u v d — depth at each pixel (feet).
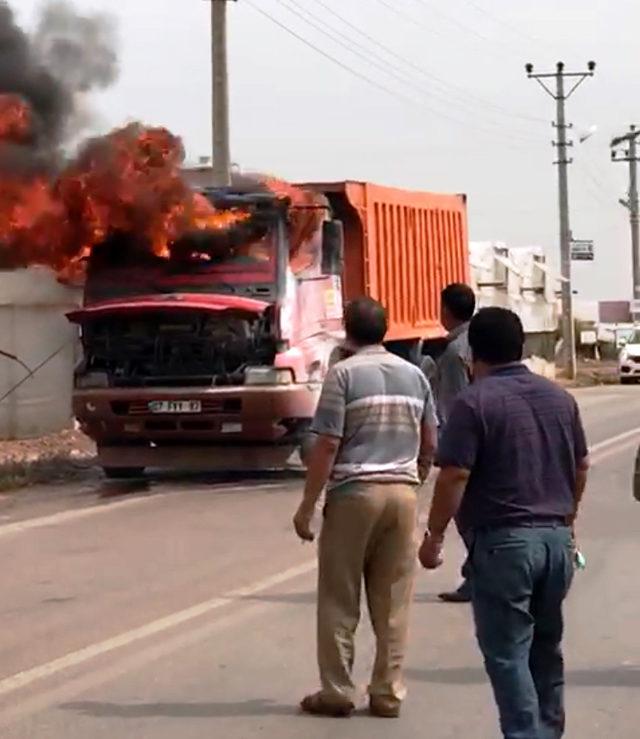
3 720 24.54
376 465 23.81
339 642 24.40
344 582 24.25
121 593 35.70
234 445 56.54
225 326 54.90
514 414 19.75
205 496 54.44
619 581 36.91
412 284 68.08
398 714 24.49
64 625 32.07
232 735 23.49
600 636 30.63
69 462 65.16
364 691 26.09
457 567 38.70
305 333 56.49
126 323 55.98
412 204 68.39
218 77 83.10
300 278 56.65
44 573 38.60
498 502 19.62
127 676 27.45
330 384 23.72
